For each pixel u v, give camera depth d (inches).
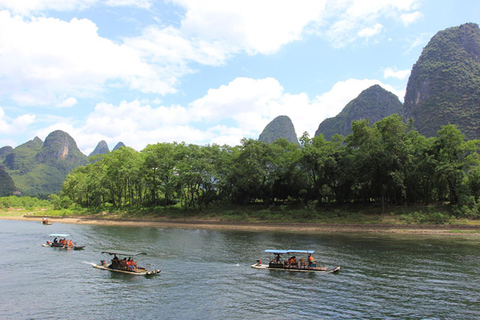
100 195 4537.4
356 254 1690.5
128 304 1000.2
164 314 918.4
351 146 3230.8
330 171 3272.6
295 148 3533.5
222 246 1987.0
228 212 3467.0
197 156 3582.7
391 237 2305.6
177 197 4244.6
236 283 1208.8
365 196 3243.1
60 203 5088.6
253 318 880.9
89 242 2188.7
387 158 2755.9
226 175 3599.9
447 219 2593.5
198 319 880.3
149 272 1350.9
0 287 1182.9
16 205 6535.4
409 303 973.8
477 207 2650.1
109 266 1460.4
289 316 890.7
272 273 1348.4
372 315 887.7
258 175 3331.7
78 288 1166.3
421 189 3125.0
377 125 3125.0
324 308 944.3
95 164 5344.5
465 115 5753.0
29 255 1760.6
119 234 2618.1
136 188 4315.9
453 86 6520.7
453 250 1787.6
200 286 1176.8
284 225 2960.1
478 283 1165.7
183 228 3100.4
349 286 1151.0
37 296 1082.1
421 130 6387.8
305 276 1291.8
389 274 1298.0
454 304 962.1
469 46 7426.2
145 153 4340.6
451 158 2893.7
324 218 2979.8
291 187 3486.7
